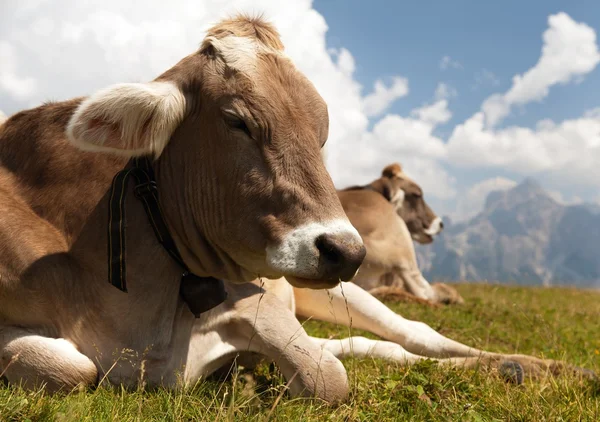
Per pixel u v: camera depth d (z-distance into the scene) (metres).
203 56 1.51
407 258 4.27
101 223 1.54
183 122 1.52
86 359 1.44
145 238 1.54
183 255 1.55
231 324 1.62
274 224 1.40
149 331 1.52
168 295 1.55
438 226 5.49
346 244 1.34
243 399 1.41
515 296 5.04
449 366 1.72
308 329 2.38
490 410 1.50
